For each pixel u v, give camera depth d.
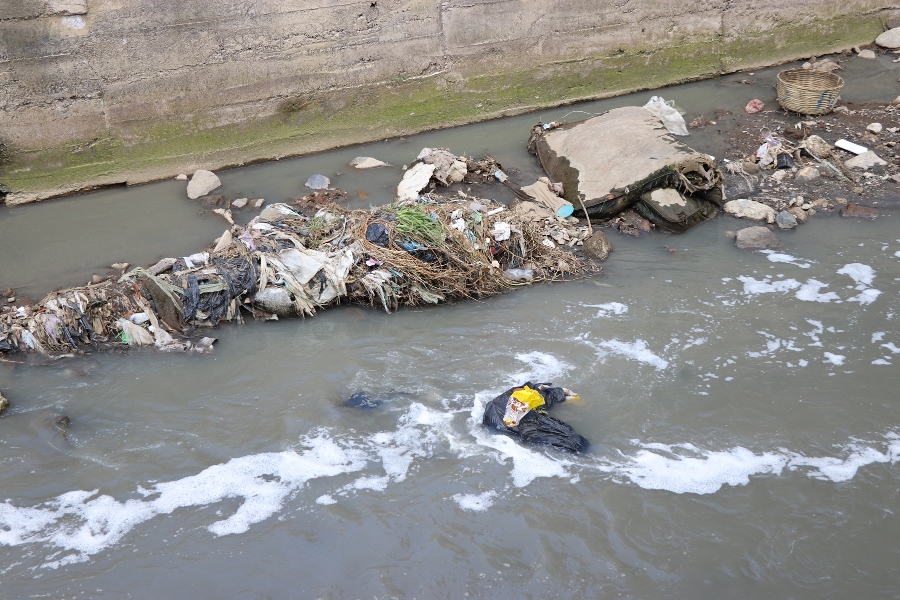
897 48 13.07
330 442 5.64
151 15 8.91
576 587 4.54
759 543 4.81
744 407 5.91
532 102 11.58
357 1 9.88
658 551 4.76
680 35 12.18
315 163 10.05
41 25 8.47
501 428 5.68
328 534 4.91
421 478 5.33
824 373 6.24
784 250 7.96
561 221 8.41
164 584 4.59
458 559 4.72
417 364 6.44
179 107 9.45
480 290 7.36
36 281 7.44
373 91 10.48
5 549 4.83
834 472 5.33
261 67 9.70
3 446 5.60
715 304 7.13
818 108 10.63
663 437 5.65
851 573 4.61
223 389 6.19
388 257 7.16
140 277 7.05
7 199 9.01
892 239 8.06
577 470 5.37
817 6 12.89
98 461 5.49
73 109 8.95
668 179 8.30
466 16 10.62
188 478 5.35
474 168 9.52
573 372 6.30
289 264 7.16
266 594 4.52
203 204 8.96
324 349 6.67
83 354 6.60
